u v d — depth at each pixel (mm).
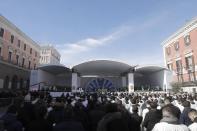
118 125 4141
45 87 33469
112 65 37344
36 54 58688
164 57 50531
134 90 38062
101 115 6090
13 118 4844
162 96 17891
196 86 35156
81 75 45656
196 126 4316
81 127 4105
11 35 43031
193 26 37938
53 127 4320
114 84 46094
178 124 3607
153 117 5734
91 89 41781
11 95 23688
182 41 42000
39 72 34062
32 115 5535
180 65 42688
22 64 48625
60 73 44625
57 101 6320
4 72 39375
